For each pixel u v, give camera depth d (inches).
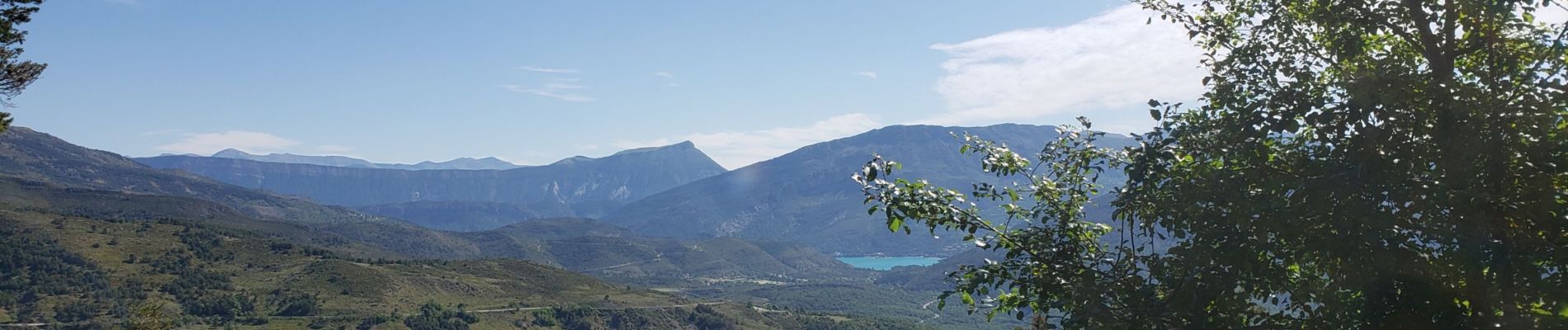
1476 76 307.6
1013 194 361.7
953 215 341.4
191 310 5452.8
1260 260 306.0
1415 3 303.1
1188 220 304.5
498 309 6161.4
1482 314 276.7
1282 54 332.2
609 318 6323.8
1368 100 267.6
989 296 354.6
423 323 5334.6
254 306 5625.0
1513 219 270.2
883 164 346.0
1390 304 271.4
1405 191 270.1
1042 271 340.5
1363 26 304.7
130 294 5580.7
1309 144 316.2
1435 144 278.4
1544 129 267.7
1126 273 331.9
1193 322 287.7
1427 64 319.0
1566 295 250.4
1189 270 300.2
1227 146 303.9
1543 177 263.4
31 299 5231.3
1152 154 304.7
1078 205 361.4
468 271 7741.1
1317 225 287.4
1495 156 264.1
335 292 6102.4
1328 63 332.2
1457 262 266.4
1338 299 285.9
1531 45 294.4
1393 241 268.4
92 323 4909.0
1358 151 278.1
